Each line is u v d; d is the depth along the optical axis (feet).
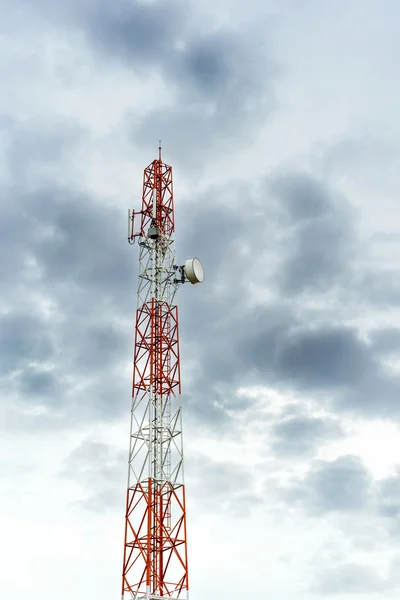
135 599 317.42
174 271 376.07
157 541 327.88
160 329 363.35
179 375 355.36
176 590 322.55
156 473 338.95
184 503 334.85
